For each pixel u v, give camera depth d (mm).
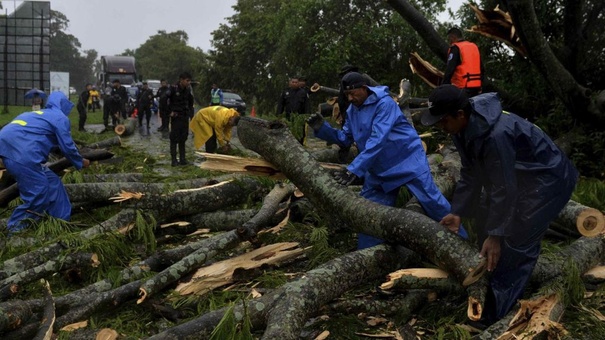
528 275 3730
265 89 27141
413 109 7969
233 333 3320
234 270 4430
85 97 19266
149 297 4125
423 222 3912
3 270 4656
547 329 3436
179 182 6652
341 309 3963
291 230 5367
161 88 15844
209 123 9766
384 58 15609
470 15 10914
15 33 38375
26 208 5785
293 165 4523
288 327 3350
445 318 3891
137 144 14242
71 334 3664
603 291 4121
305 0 18031
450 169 6043
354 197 4383
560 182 3574
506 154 3434
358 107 4730
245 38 35500
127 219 5422
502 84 9852
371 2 17250
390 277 3820
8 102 39062
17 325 3643
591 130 8195
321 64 16797
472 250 3701
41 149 5855
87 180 7309
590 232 4199
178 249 4781
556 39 9586
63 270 4613
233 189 5852
